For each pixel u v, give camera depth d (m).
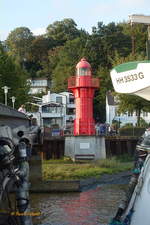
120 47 109.44
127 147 48.78
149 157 6.08
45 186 27.09
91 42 111.75
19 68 74.31
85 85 42.94
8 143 9.25
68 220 18.25
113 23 113.69
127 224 5.93
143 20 9.54
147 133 6.47
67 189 27.16
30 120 24.38
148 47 9.46
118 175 34.28
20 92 68.94
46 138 43.88
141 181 5.94
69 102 99.88
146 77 6.63
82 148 41.81
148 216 5.68
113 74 6.88
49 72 141.00
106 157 44.22
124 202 6.43
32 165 27.09
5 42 157.62
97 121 99.62
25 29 158.62
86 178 31.22
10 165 8.96
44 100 99.69
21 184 9.75
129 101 57.38
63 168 33.72
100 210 20.52
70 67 119.12
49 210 20.59
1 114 16.58
